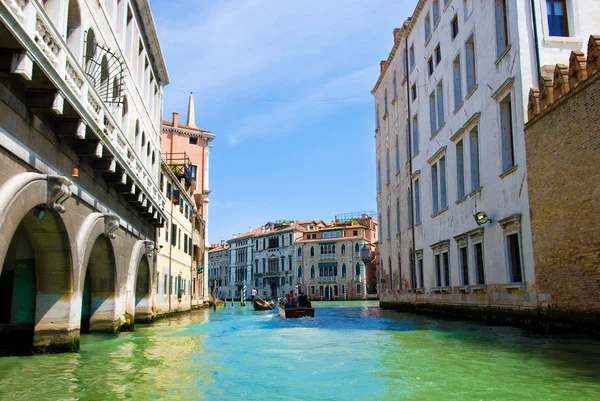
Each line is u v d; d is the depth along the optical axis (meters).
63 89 8.92
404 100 32.72
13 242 11.66
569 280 13.09
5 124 7.91
